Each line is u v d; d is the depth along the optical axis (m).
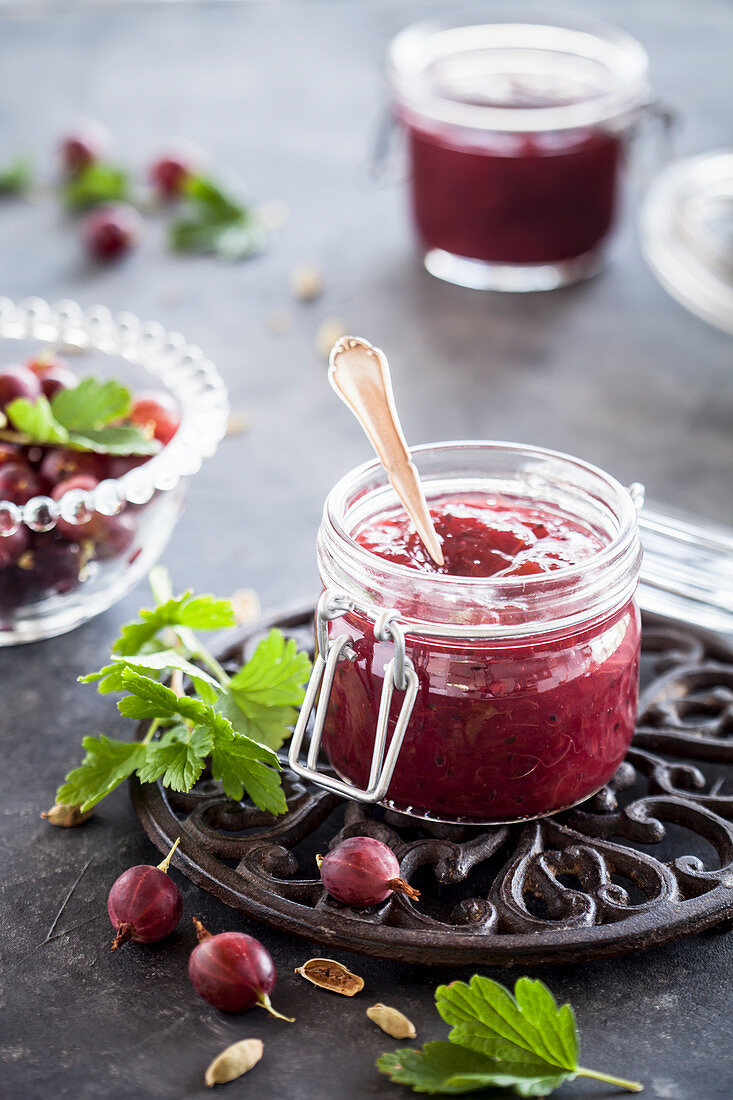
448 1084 0.46
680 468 0.77
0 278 1.00
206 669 0.59
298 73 1.38
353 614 0.51
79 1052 0.48
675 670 0.60
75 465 0.61
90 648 0.64
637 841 0.53
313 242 1.06
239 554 0.70
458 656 0.50
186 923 0.51
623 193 0.99
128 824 0.55
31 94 1.33
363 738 0.52
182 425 0.64
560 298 0.97
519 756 0.51
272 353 0.89
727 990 0.49
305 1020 0.49
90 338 0.69
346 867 0.50
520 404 0.83
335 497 0.52
